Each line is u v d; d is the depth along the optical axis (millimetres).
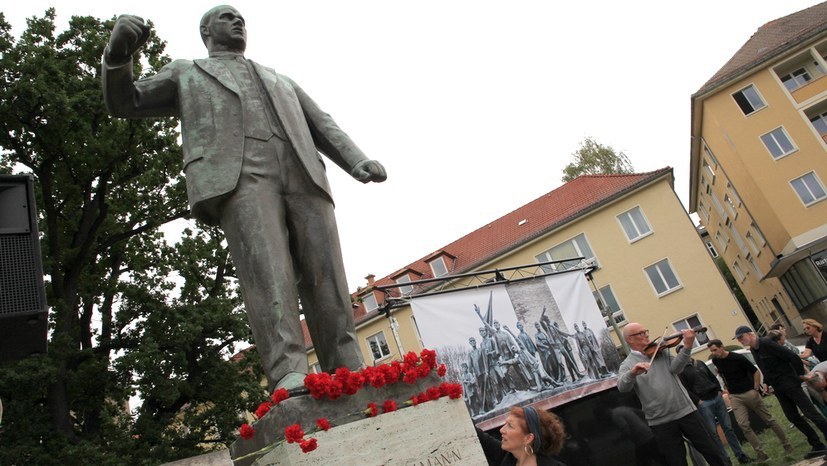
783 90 27156
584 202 31109
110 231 17781
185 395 16500
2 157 15938
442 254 33750
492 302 9406
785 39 27844
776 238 28391
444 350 8562
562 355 9773
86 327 17094
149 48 17797
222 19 3834
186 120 3500
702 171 37375
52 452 13359
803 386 7789
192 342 16219
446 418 3098
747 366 7820
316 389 2816
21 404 13617
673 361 5117
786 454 7777
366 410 2912
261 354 3184
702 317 27172
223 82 3559
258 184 3361
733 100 28031
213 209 3369
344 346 3457
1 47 15102
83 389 15078
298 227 3494
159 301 17109
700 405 7871
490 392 8711
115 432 15164
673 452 5074
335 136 3928
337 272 3529
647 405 5172
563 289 10477
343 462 2666
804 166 26531
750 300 44188
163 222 17750
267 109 3604
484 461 3105
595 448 8922
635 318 28250
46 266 15414
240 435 2955
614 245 29219
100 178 17016
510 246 31172
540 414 3359
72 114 15102
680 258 27953
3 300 3949
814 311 28188
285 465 2576
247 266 3240
